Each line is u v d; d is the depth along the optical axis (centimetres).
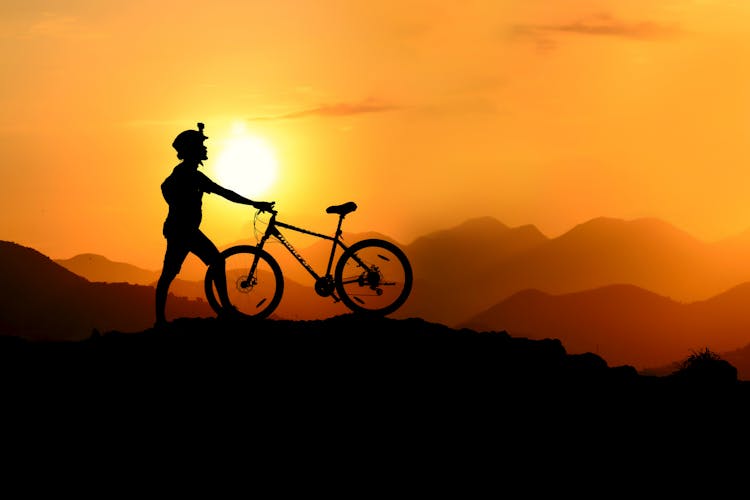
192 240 1266
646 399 1284
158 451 1077
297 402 1153
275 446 1086
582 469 1095
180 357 1229
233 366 1210
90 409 1145
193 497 1008
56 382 1198
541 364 1311
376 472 1056
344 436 1107
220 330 1280
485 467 1078
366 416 1140
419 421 1138
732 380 1388
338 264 1284
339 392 1174
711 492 1088
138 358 1236
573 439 1153
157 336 1279
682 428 1228
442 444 1108
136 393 1170
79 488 1014
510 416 1171
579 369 1327
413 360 1242
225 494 1013
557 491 1054
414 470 1059
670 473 1119
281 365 1215
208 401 1153
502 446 1115
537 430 1159
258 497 1009
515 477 1068
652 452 1156
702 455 1168
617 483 1085
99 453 1072
